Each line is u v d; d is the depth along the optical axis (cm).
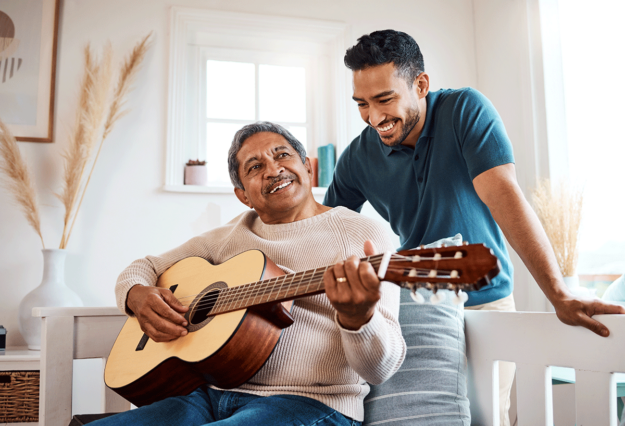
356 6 302
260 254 125
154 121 272
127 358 133
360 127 293
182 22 280
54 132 262
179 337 123
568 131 250
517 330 123
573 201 217
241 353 110
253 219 150
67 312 155
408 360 129
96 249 257
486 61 297
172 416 116
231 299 115
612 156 225
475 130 150
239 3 288
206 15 281
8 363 209
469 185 159
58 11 270
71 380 154
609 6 229
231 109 296
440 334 131
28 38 265
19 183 246
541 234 122
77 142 255
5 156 246
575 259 211
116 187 263
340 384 116
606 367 103
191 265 143
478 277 75
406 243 171
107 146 265
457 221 158
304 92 306
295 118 304
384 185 181
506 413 155
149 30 278
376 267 86
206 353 111
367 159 187
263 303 107
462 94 160
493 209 136
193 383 126
